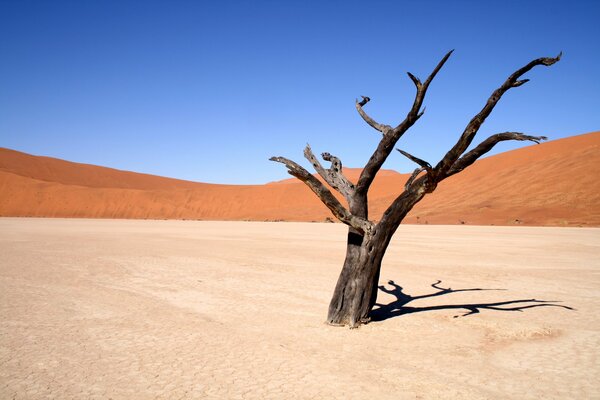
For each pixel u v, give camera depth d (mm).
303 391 5457
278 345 7289
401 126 7832
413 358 6773
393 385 5707
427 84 7348
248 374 5992
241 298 11109
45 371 6004
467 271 16438
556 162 76750
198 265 16938
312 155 8938
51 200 95062
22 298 10477
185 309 9836
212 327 8359
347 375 6020
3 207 91875
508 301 11188
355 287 8484
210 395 5305
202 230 42312
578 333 8258
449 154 7426
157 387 5512
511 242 29625
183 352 6871
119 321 8688
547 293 12289
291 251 22844
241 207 99688
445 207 73375
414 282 14102
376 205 85750
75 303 10148
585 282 14109
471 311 10023
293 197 100688
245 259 19125
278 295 11547
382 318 9320
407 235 37031
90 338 7527
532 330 8422
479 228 49219
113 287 12211
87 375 5883
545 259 20219
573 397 5410
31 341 7297
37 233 33719
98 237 30375
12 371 5984
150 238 30391
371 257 8383
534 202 64625
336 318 8539
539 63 6789
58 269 15148
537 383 5840
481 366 6465
